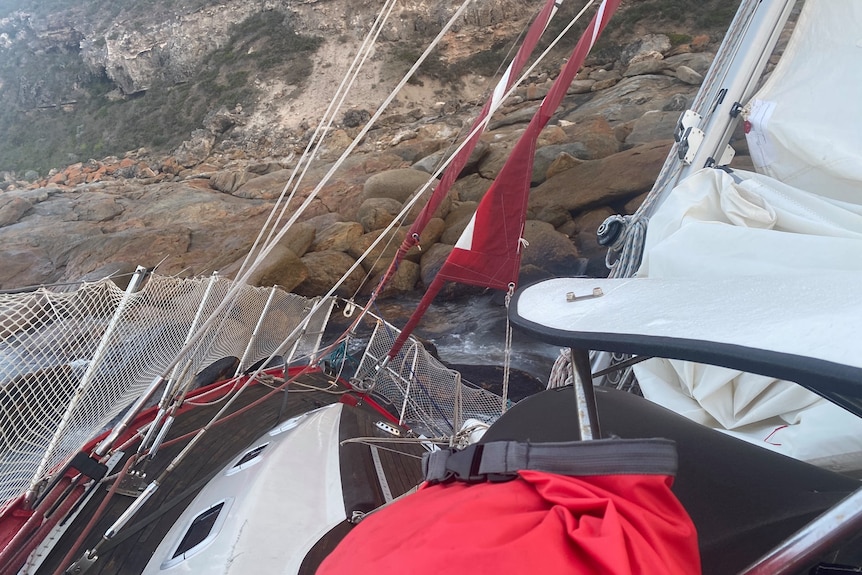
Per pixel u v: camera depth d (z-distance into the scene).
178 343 4.54
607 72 41.84
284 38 53.72
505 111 42.06
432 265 18.95
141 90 57.41
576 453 1.16
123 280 20.34
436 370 7.75
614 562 0.92
